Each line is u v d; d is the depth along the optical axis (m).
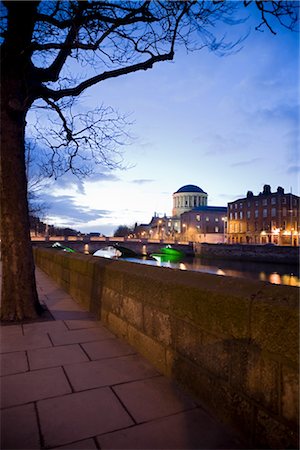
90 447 2.06
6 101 5.25
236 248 76.19
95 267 5.96
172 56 5.74
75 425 2.31
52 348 4.02
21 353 3.84
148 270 3.99
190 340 2.82
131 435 2.19
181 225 134.12
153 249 85.62
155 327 3.47
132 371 3.30
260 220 87.25
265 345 2.01
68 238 75.25
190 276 3.09
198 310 2.71
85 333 4.70
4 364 3.49
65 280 9.16
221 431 2.25
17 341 4.31
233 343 2.29
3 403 2.63
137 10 5.21
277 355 1.92
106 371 3.29
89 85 6.10
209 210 129.75
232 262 74.25
